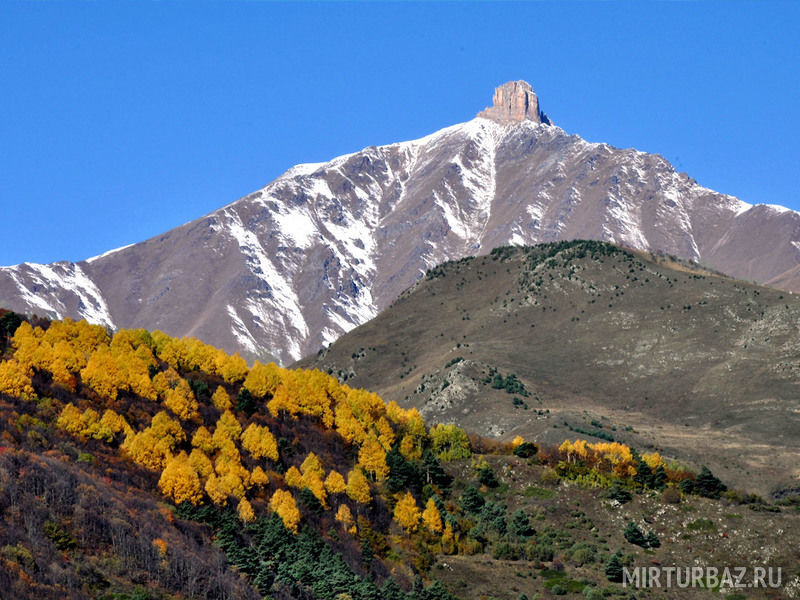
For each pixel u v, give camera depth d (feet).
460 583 611.06
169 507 599.57
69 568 494.18
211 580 530.68
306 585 565.94
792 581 615.16
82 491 561.02
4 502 524.11
